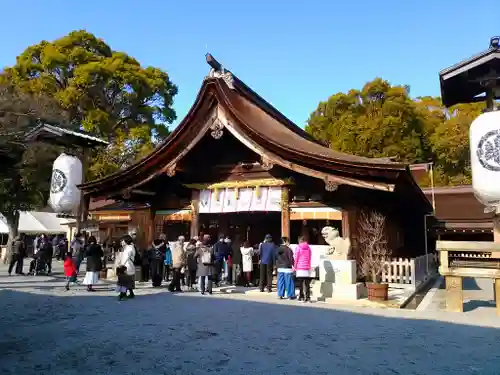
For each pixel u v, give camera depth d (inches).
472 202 1135.0
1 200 1035.9
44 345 277.0
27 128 924.6
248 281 617.3
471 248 410.0
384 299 466.9
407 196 648.4
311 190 599.5
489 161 435.2
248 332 313.7
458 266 422.3
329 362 241.4
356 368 231.0
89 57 1685.5
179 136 627.2
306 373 222.4
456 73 493.7
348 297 482.6
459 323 353.1
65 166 640.4
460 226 1038.4
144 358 248.2
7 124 892.0
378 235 574.6
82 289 572.1
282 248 502.3
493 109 495.8
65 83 1695.4
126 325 337.4
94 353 258.4
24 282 641.0
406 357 252.2
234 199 629.6
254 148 581.6
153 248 615.2
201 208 658.8
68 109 1577.3
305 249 476.4
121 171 657.0
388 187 502.0
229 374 220.4
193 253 574.2
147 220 715.4
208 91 606.2
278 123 718.5
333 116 1902.1
